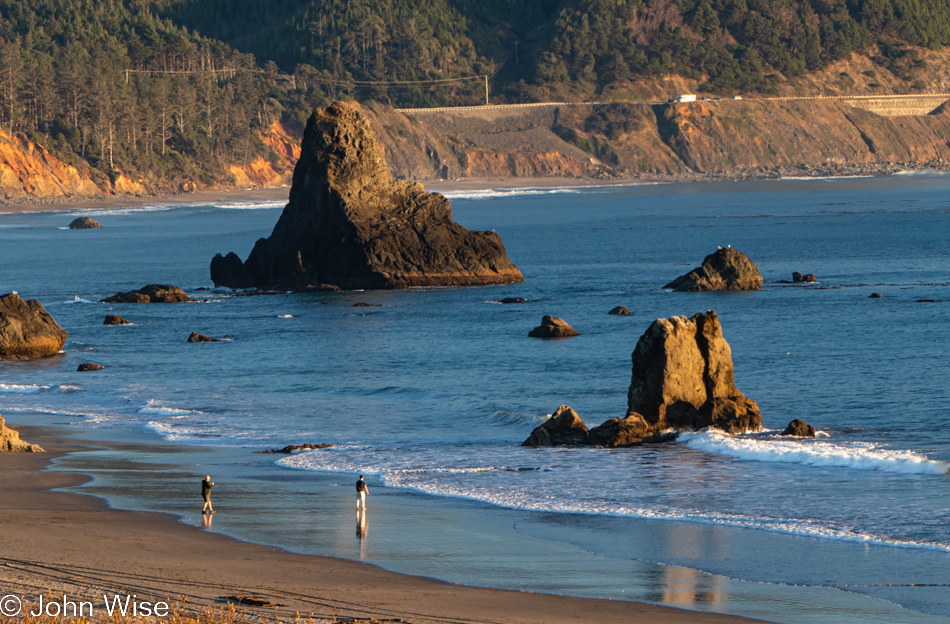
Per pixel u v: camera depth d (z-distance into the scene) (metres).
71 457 79.69
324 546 51.97
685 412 88.25
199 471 74.31
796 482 69.56
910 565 49.75
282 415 101.62
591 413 100.06
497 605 41.56
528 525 58.16
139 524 55.69
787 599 44.09
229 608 38.62
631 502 64.19
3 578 41.59
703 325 90.12
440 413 102.00
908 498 63.97
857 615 42.09
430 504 63.88
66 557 46.03
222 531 54.88
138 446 85.50
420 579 45.72
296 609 39.16
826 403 100.94
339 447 84.62
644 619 40.47
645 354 88.94
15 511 57.91
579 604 42.34
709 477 71.69
